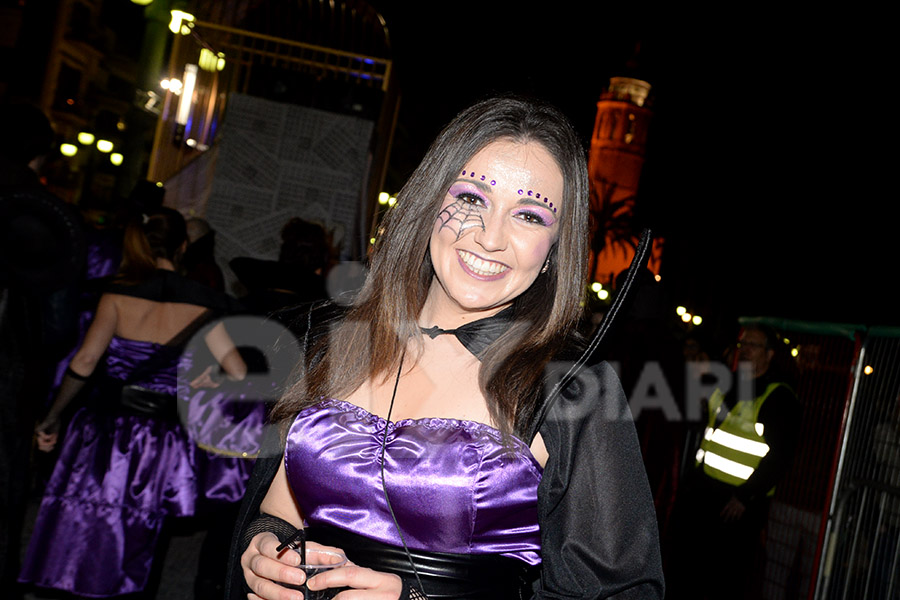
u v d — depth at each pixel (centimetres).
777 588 463
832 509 428
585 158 150
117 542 342
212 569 371
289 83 662
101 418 349
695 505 495
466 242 146
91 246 432
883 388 420
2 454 280
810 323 460
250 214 649
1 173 302
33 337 285
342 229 634
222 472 361
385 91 687
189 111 675
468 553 138
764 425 461
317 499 144
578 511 133
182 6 686
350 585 129
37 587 347
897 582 393
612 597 132
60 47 1956
